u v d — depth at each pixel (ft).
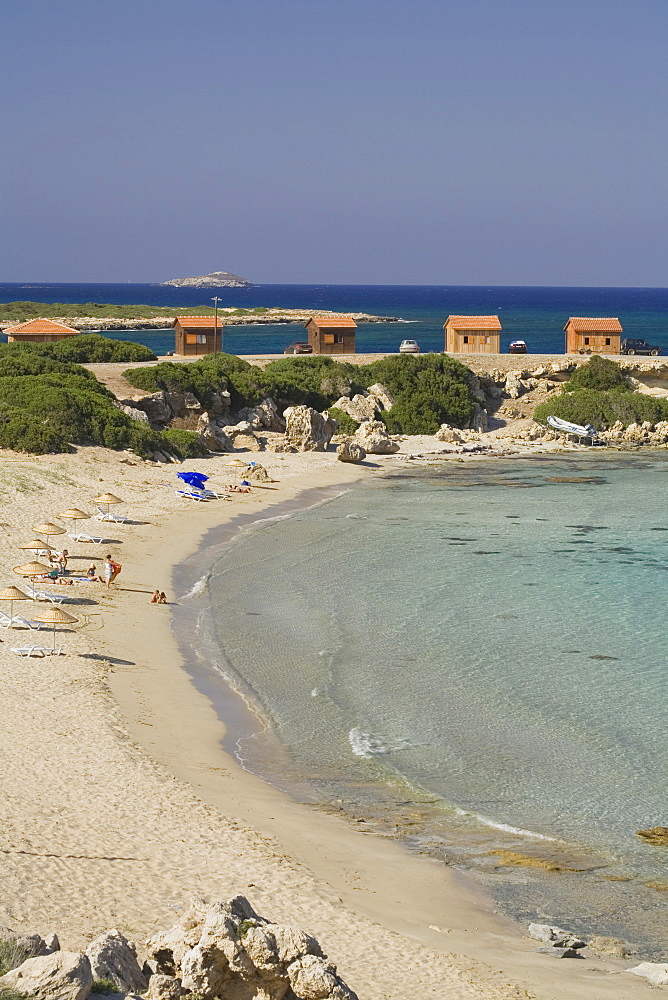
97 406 250.98
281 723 101.14
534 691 110.42
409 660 120.88
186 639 127.24
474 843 76.33
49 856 64.39
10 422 232.73
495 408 356.18
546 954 58.90
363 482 253.85
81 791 77.46
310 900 62.28
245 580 157.17
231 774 87.35
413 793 85.46
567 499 234.79
